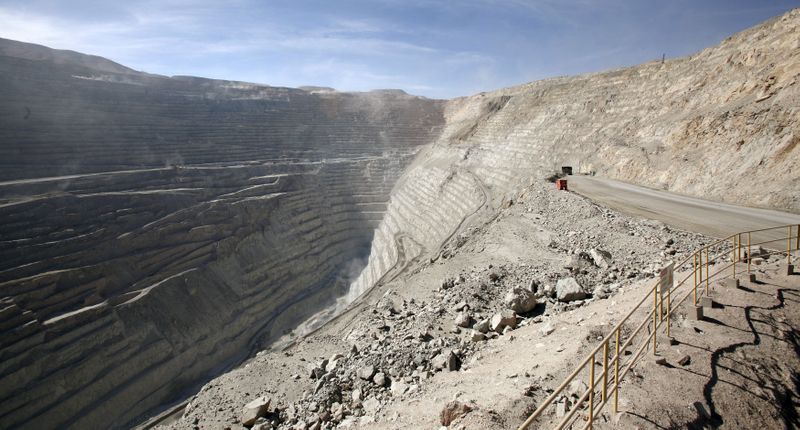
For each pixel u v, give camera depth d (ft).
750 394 24.94
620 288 48.42
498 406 27.04
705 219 74.69
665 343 29.84
